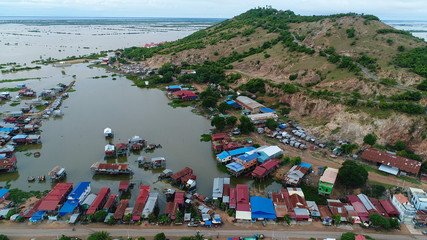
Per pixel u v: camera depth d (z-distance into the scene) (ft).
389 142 382.01
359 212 256.73
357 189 301.43
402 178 318.86
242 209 260.62
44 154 378.53
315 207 265.13
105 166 329.93
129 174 332.80
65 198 280.72
